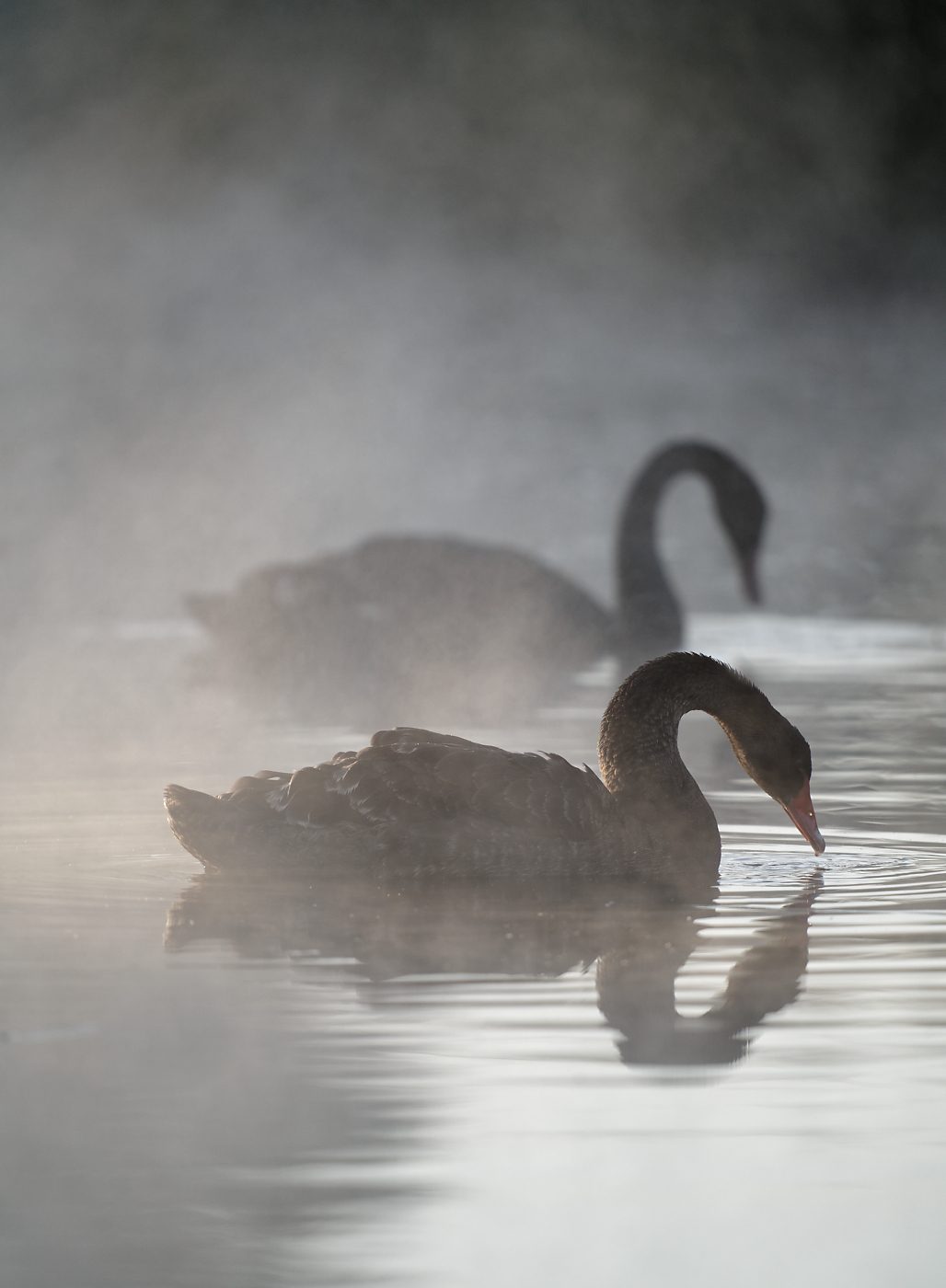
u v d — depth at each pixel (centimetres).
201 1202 1470
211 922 2373
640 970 2114
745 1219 1442
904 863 2767
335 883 2620
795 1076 1745
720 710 2906
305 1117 1642
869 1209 1464
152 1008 1966
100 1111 1659
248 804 2708
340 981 2073
